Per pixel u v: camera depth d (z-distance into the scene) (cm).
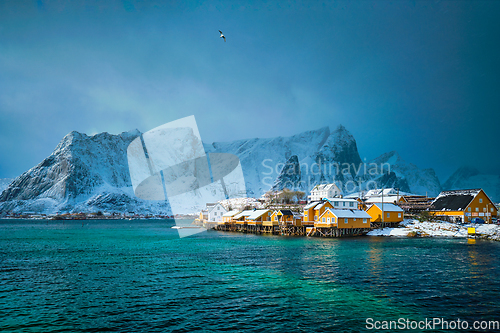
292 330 2172
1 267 4388
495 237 7469
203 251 5969
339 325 2252
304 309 2569
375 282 3394
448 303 2697
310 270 4028
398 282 3378
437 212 9700
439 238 7925
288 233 9981
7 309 2595
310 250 5897
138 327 2228
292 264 4447
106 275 3822
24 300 2830
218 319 2367
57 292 3072
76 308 2614
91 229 14750
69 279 3612
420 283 3331
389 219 9231
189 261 4778
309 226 9756
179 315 2448
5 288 3234
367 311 2523
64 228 15650
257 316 2420
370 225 9350
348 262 4550
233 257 5147
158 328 2211
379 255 5191
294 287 3212
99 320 2356
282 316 2423
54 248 6694
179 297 2891
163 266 4369
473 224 8862
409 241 7294
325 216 8988
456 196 9781
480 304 2672
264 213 11300
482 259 4744
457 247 6166
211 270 4078
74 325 2269
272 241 7762
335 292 3025
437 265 4278
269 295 2939
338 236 8631
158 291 3088
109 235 10719
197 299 2833
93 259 5066
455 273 3791
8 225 18788
